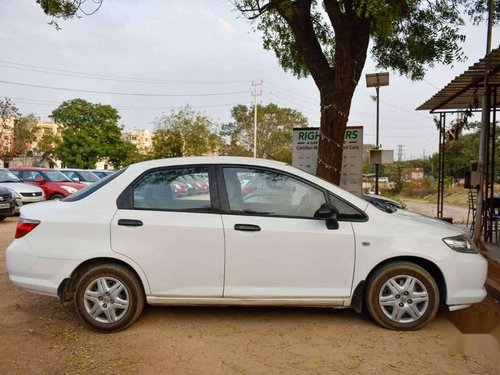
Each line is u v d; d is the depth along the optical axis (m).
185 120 48.19
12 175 16.27
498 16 8.50
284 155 49.88
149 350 4.06
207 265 4.38
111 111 53.88
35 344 4.19
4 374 3.61
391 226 4.47
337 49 7.12
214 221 4.41
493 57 7.36
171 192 4.54
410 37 8.43
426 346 4.14
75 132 51.59
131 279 4.40
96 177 21.16
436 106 11.68
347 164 9.72
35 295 5.66
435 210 20.56
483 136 8.39
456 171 41.59
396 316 4.45
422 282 4.42
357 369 3.70
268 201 4.53
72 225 4.41
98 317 4.41
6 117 42.84
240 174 4.59
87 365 3.77
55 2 7.11
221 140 53.12
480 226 8.41
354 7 7.02
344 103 7.23
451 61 8.27
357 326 4.60
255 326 4.61
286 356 3.94
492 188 9.47
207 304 4.45
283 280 4.39
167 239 4.38
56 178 18.11
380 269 4.43
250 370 3.68
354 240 4.40
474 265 4.46
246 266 4.38
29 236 4.45
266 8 7.12
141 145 69.38
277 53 9.72
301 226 4.40
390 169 46.28
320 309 5.11
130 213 4.44
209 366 3.75
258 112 52.88
